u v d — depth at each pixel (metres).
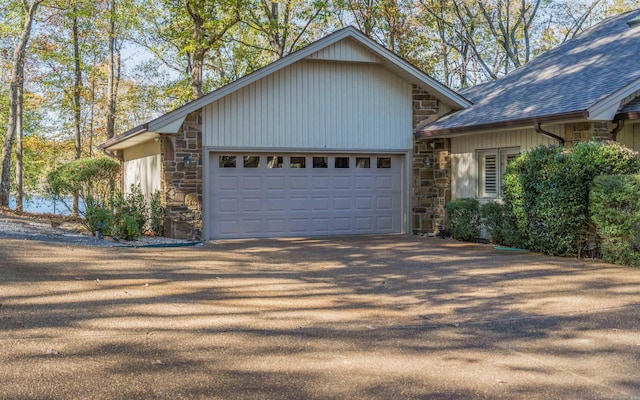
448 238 14.38
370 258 10.86
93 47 25.61
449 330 6.05
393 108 15.17
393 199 15.45
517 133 13.05
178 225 13.36
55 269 8.47
